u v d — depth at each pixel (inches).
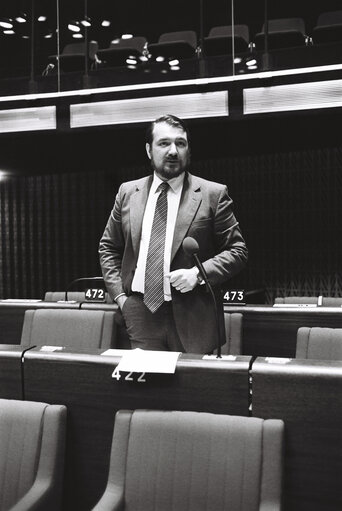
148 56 240.7
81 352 81.5
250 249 315.3
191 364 74.1
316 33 231.8
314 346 116.3
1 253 351.9
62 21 336.5
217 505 68.4
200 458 70.1
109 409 77.8
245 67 215.8
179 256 87.3
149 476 71.4
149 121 225.1
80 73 232.2
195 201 88.9
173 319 87.2
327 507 68.7
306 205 305.0
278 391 70.4
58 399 80.1
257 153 280.2
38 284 347.9
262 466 67.9
